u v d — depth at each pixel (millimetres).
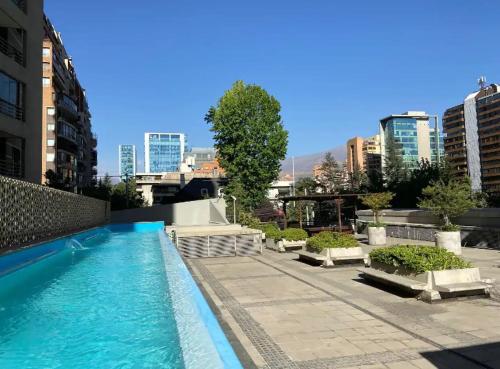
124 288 9477
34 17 29125
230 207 41875
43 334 6016
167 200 81688
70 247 17922
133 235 27062
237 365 3504
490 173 124688
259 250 17438
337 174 57281
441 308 7551
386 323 6785
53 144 67000
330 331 6469
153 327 6332
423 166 35562
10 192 12781
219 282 10844
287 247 18141
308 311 7676
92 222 28953
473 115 130375
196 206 44906
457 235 14945
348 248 13219
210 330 4570
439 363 5094
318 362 5254
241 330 6613
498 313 7133
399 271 9141
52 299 8336
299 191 55062
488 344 5664
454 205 15289
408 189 33969
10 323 6602
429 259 8516
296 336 6277
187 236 17016
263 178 44938
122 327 6336
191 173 124125
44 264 13469
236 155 45188
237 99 45031
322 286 9945
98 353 5277
